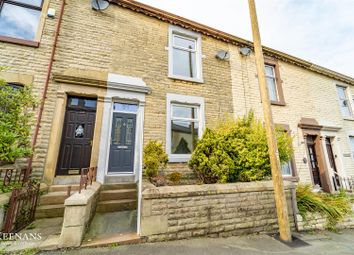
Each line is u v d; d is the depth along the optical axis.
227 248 2.98
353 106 10.15
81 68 5.23
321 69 9.63
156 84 6.03
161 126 5.77
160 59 6.33
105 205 4.15
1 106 3.28
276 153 3.78
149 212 3.10
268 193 4.05
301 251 3.05
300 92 8.73
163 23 6.80
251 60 7.99
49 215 3.70
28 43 4.75
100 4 5.77
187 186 3.47
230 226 3.54
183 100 6.25
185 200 3.35
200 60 6.99
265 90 4.02
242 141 4.64
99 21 5.81
